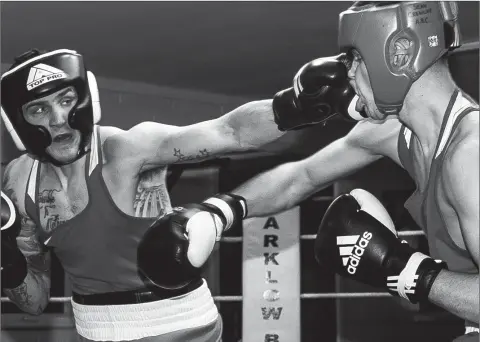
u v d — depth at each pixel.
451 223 1.94
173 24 5.91
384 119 2.00
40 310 2.79
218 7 5.56
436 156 1.92
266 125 2.22
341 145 2.42
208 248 2.22
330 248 2.12
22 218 2.61
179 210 2.28
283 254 4.04
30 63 2.33
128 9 5.57
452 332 6.60
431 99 1.92
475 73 6.14
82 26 5.92
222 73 7.20
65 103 2.35
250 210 2.52
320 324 5.87
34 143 2.37
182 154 2.36
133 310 2.42
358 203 2.18
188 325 2.42
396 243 2.06
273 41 6.32
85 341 2.52
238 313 5.21
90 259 2.45
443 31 1.89
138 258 2.22
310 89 2.05
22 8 5.52
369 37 1.88
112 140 2.46
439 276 1.93
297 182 2.49
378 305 6.27
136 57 6.70
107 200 2.41
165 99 7.59
